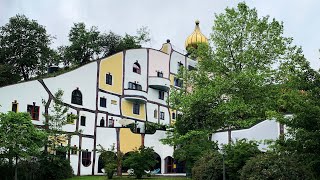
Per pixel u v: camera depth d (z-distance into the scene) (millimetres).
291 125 15531
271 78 32656
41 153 32344
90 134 42000
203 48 35906
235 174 22250
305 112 14773
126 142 42562
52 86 38906
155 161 33969
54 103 37625
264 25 34125
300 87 15695
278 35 34156
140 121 48594
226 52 34719
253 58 33844
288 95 15781
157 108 51500
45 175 32688
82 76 42156
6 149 28344
